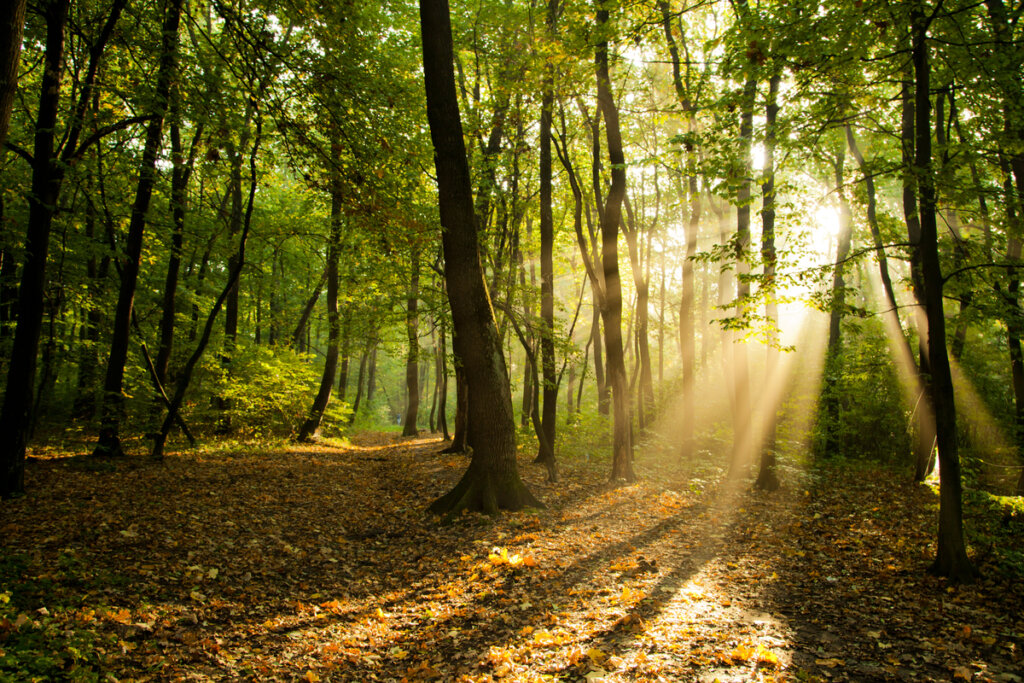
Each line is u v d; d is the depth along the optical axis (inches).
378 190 423.5
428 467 542.9
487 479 373.1
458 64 623.8
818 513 414.9
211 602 219.6
